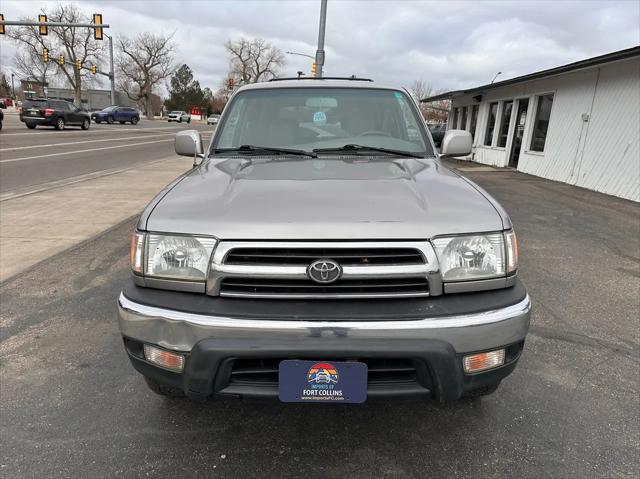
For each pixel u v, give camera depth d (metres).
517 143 16.34
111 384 2.89
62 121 28.25
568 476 2.18
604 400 2.78
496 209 2.18
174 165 14.39
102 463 2.24
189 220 2.04
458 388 1.99
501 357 2.05
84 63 68.69
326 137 3.25
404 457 2.30
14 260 5.21
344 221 1.98
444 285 2.02
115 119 42.78
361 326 1.88
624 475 2.19
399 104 3.48
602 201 9.76
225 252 1.97
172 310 1.98
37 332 3.57
